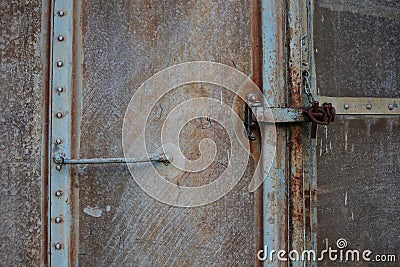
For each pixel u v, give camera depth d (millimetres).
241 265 3070
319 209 3148
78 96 3029
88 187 3023
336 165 3172
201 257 3057
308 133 3133
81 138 3023
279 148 3078
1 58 3016
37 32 3031
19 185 3004
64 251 3004
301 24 3139
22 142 3010
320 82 3162
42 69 3027
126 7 3062
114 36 3053
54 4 3033
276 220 3070
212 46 3086
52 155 3010
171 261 3045
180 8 3084
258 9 3107
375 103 3215
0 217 2994
